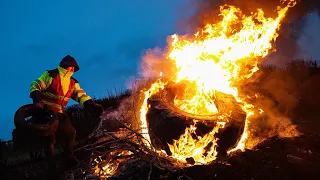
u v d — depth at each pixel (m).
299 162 3.85
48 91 4.56
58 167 4.96
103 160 4.48
